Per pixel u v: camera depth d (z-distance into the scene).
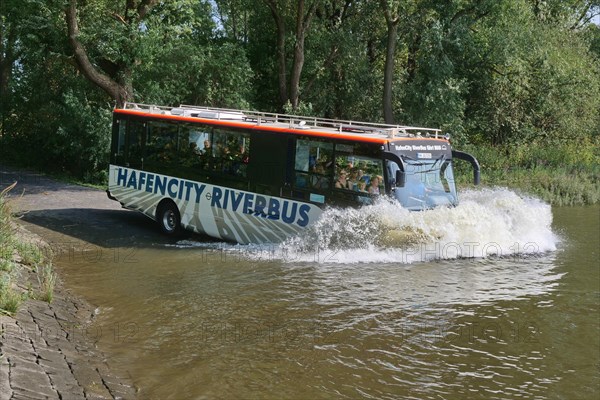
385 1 29.50
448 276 12.85
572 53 34.62
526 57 33.12
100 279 11.66
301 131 13.73
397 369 8.20
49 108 27.05
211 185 15.05
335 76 34.94
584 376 8.25
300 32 31.14
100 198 20.70
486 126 35.03
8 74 34.97
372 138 12.93
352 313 10.23
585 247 17.05
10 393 5.90
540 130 36.03
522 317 10.56
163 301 10.48
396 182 12.49
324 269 12.78
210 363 8.05
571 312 10.90
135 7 24.20
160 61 28.03
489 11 30.94
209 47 30.22
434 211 13.59
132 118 16.73
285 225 13.94
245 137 14.52
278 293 11.14
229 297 10.80
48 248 13.60
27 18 23.61
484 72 34.22
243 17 40.53
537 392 7.75
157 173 16.09
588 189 28.48
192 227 15.39
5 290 8.50
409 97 31.72
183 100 30.77
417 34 31.80
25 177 24.59
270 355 8.41
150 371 7.73
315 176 13.54
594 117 37.03
